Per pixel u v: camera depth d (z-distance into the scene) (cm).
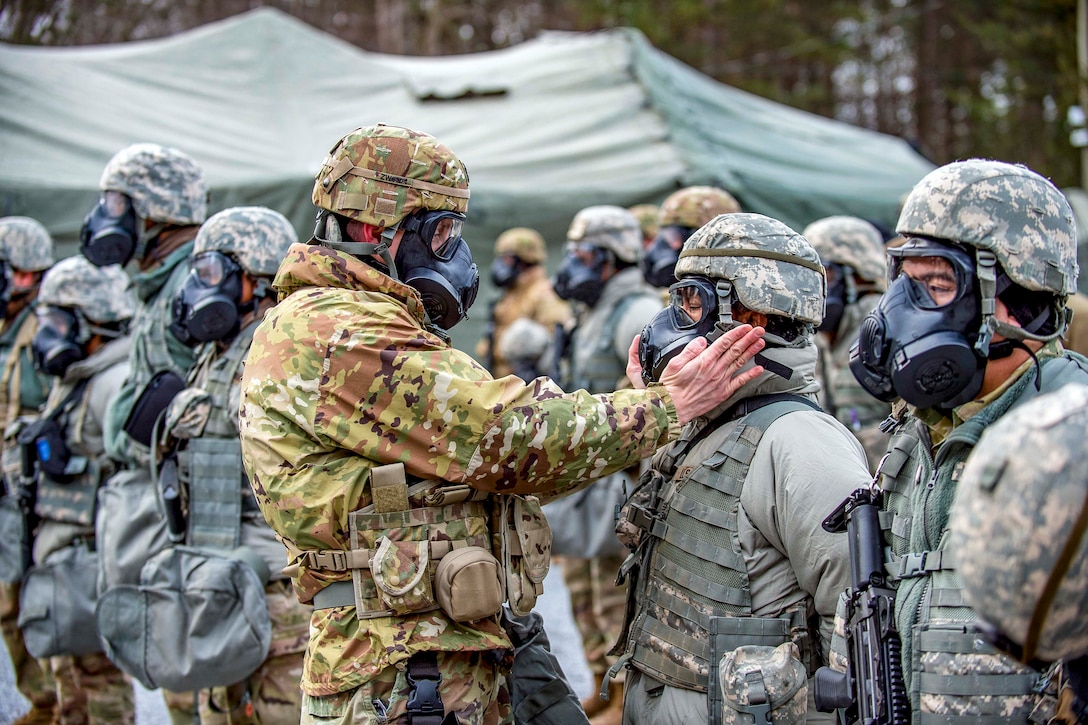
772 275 279
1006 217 211
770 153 1257
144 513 432
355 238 287
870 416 510
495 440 265
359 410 268
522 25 2714
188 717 436
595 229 598
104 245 475
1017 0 2031
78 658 490
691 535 280
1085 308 532
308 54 1277
